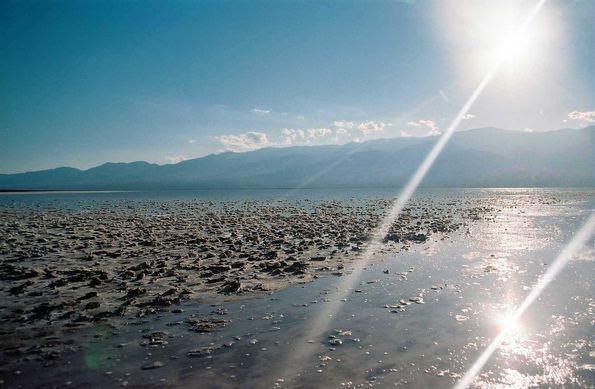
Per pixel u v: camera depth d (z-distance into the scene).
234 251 17.16
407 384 5.97
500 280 11.78
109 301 10.24
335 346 7.40
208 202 65.19
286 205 53.09
